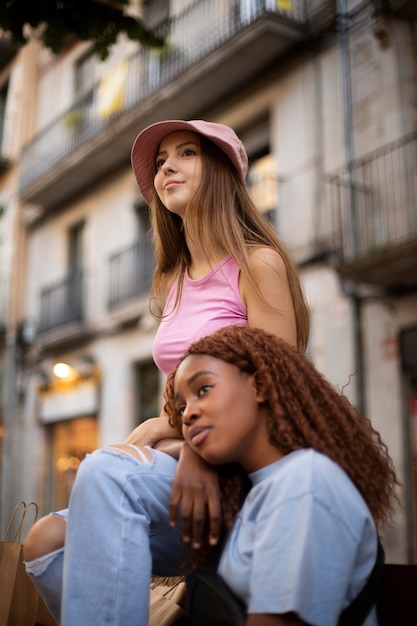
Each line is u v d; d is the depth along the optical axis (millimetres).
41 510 14836
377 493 1444
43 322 15344
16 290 16422
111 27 4867
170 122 2061
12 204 17078
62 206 15742
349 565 1290
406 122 9070
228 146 2025
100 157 13930
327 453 1377
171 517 1435
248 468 1443
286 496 1311
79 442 14375
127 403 13211
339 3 9859
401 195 8859
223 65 11094
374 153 9211
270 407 1424
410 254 8062
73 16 4750
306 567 1252
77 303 14438
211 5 12016
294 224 10141
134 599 1397
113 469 1483
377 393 8836
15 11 4664
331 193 9711
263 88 11117
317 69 10250
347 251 9273
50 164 15070
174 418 1675
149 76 13211
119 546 1417
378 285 8828
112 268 13867
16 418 15867
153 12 13625
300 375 1457
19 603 1914
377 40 9406
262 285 1842
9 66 18188
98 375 13859
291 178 10344
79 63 16078
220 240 1946
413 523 8211
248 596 1333
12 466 15656
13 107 17688
